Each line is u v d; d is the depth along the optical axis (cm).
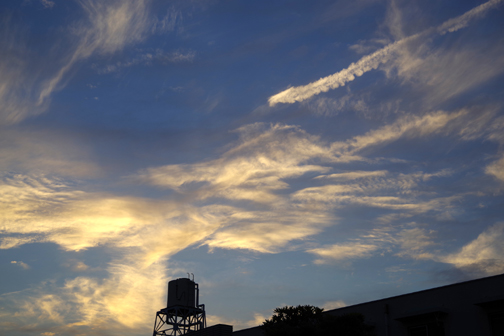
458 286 2270
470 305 2195
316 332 2309
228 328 3012
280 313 2558
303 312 2534
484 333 2112
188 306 4019
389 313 2495
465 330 2177
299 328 2356
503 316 2080
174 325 3984
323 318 2408
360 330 2292
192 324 4012
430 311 2278
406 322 2403
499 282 2131
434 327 2298
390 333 2452
